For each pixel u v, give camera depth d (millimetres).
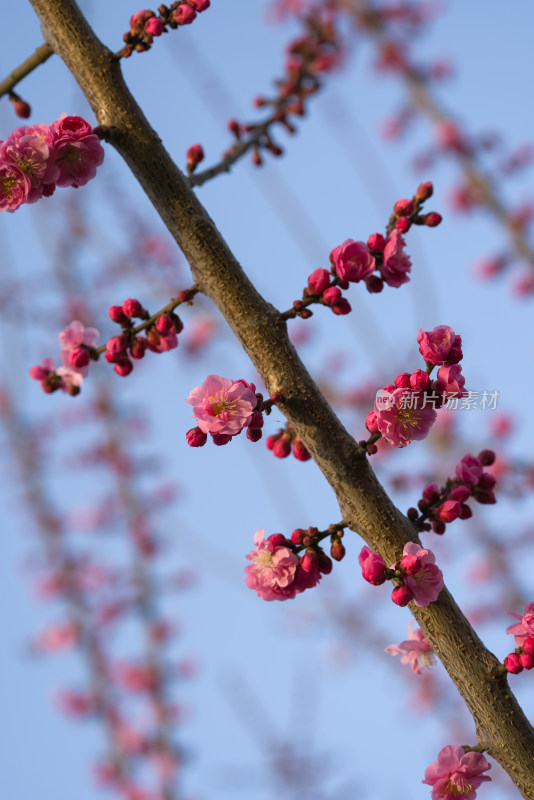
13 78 3791
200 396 2969
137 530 9867
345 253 3078
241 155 5391
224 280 3133
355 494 3031
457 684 3020
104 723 10094
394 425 2916
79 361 3688
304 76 5812
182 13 3373
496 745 2932
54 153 3156
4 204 3168
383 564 2852
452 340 2855
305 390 3049
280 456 3566
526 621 2961
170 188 3227
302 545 3184
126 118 3279
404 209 3238
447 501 3340
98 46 3393
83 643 10133
